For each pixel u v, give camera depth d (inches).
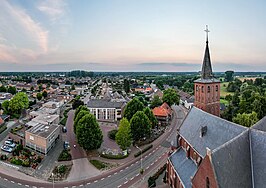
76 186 2097.7
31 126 3587.6
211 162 1099.3
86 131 2667.3
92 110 4692.4
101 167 2456.9
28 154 2738.7
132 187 2058.3
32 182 2167.8
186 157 2030.0
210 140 1739.7
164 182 2155.5
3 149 2896.2
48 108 5000.0
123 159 2667.3
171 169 2091.5
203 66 2696.9
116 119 4653.1
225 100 7219.5
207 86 2657.5
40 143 2839.6
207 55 2667.3
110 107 4667.8
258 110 3853.3
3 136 3491.6
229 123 1659.7
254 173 1146.0
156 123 3811.5
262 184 1088.2
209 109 2714.1
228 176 1103.0
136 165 2503.7
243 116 3248.0
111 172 2354.8
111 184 2117.4
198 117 2165.4
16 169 2421.3
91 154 2812.5
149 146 2999.5
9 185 2107.5
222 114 4448.8
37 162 2573.8
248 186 1120.2
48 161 2628.0
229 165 1131.9
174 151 2315.5
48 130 3095.5
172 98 5615.2
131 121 3075.8
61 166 2415.1
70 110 5664.4
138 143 3144.7
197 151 1793.8
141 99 6727.4
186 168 1873.8
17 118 4702.3
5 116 4512.8
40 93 7495.1
